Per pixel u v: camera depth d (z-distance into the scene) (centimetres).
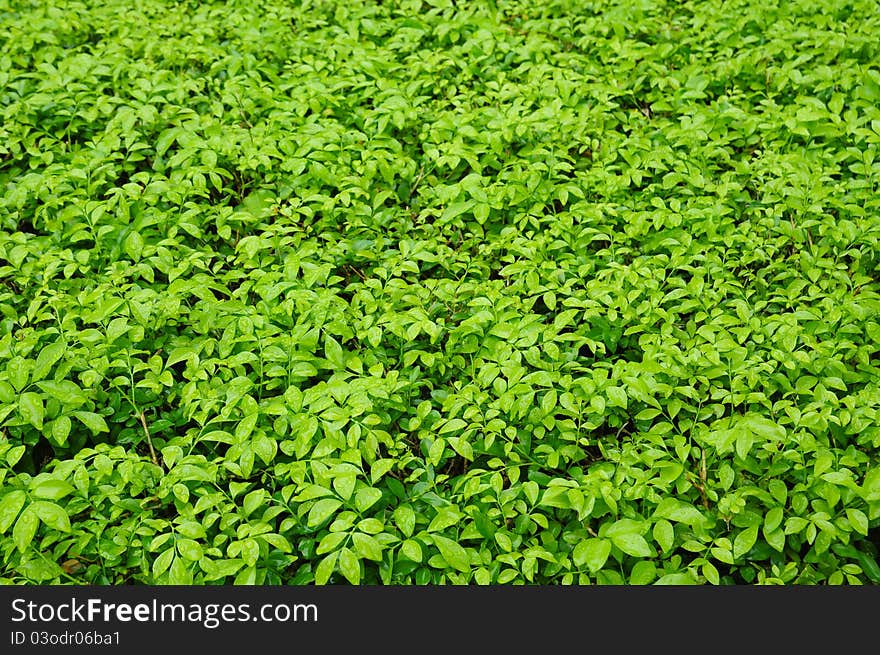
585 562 78
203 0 178
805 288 106
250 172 123
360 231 114
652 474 84
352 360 94
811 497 83
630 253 112
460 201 117
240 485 82
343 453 83
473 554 80
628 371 91
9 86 133
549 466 86
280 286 99
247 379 90
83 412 88
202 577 77
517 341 95
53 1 164
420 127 131
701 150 124
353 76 137
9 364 88
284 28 155
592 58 152
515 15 166
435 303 103
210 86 139
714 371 92
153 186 114
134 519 81
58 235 110
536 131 127
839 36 143
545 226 117
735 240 109
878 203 113
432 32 158
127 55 149
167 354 98
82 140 131
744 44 150
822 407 87
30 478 83
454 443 85
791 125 124
